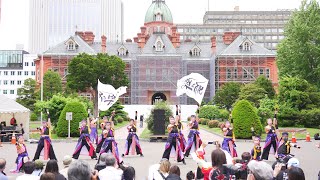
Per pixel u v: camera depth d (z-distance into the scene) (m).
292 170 7.16
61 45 95.69
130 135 24.05
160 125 36.31
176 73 92.69
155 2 115.56
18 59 154.88
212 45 96.81
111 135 19.50
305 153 26.66
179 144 20.52
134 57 94.88
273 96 65.19
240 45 94.12
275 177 9.66
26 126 36.59
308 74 62.50
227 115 62.09
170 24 113.12
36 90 86.44
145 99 92.44
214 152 8.59
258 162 7.85
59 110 42.56
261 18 192.50
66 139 35.47
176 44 101.88
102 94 30.09
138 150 24.12
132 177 10.48
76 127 37.50
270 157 24.00
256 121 35.50
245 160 10.99
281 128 48.94
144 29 107.19
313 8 64.12
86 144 21.84
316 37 62.53
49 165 9.39
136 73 93.31
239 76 92.00
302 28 62.06
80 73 71.94
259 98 60.97
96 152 22.58
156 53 94.12
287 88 53.69
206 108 63.84
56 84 85.38
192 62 97.62
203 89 23.08
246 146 30.56
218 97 74.88
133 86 93.44
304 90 53.53
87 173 8.20
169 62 93.19
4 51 155.12
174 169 9.27
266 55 92.19
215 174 8.48
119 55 97.44
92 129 29.14
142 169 18.97
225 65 92.06
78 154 21.80
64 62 93.62
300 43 62.59
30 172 10.16
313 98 53.34
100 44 101.19
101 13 198.12
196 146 21.22
